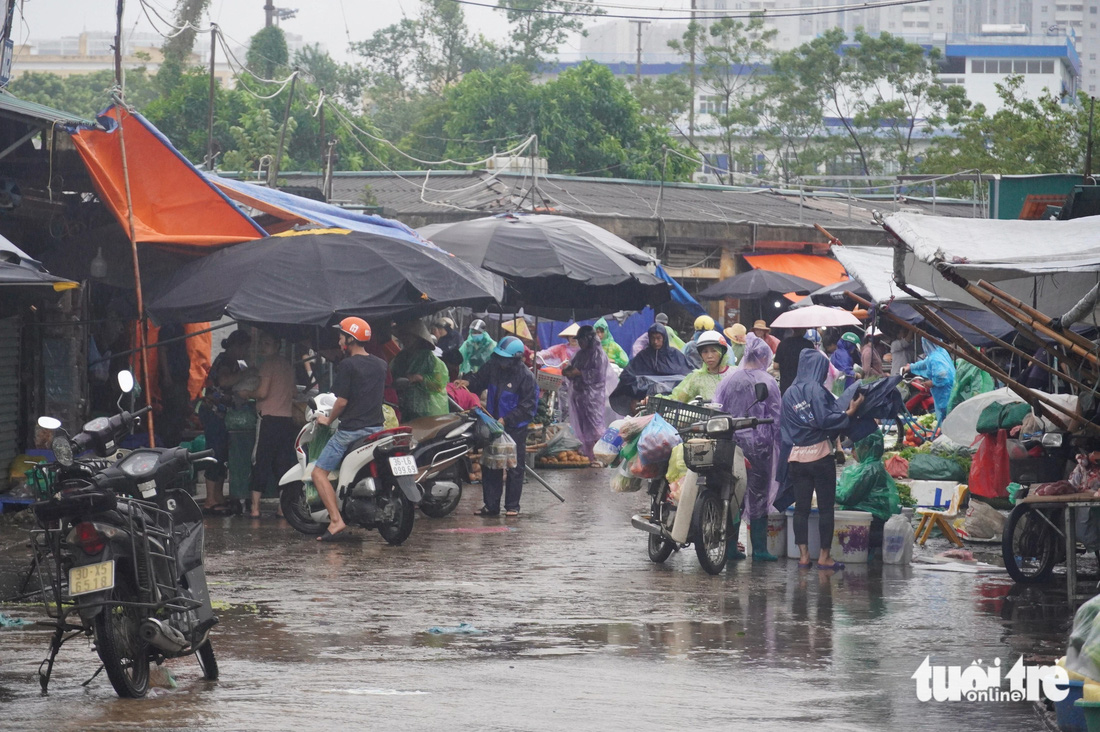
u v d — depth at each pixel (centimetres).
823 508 2053
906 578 1973
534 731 1060
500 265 3212
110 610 1148
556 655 1397
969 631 1558
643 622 1600
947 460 2509
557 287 3578
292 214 2917
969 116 9188
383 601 1717
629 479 2100
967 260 1570
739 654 1412
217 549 2173
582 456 3700
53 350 2692
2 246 1908
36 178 2705
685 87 11381
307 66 10988
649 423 2067
